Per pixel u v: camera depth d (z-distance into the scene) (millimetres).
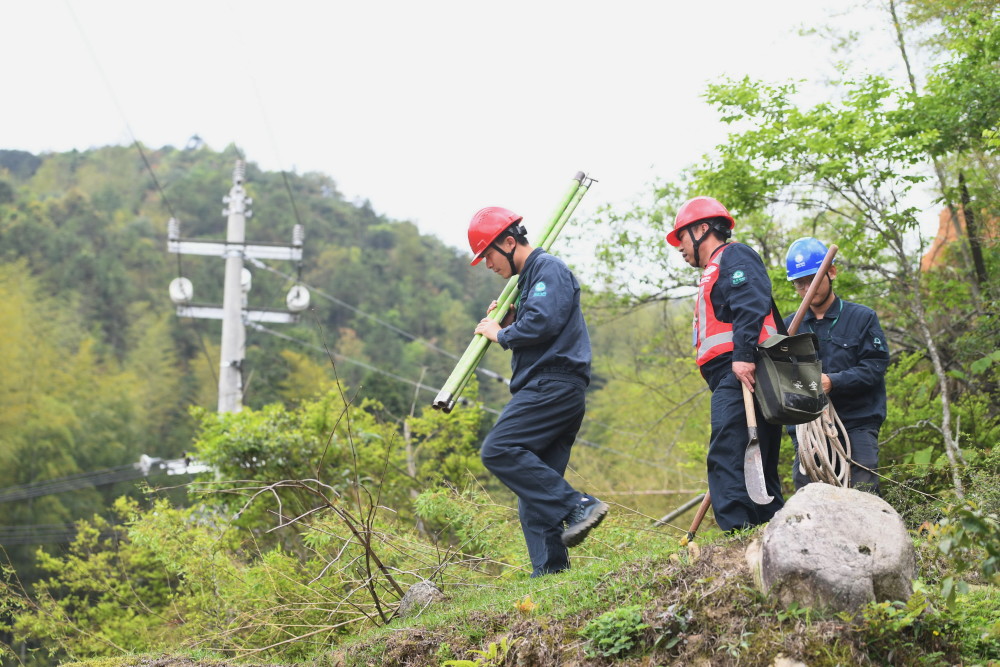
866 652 3846
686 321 15688
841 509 4117
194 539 9883
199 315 21984
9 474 30844
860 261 10828
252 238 66125
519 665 4445
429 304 57125
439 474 13875
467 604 5688
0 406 30797
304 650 7426
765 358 4836
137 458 36625
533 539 5945
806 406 4734
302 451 12867
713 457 5199
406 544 8047
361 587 7215
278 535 11953
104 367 46750
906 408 9625
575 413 5855
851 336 6457
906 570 3988
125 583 12008
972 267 10734
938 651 3971
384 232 69875
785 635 3926
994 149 9531
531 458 5738
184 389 47906
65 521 30281
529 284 5941
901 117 10477
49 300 47625
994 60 10352
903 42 11734
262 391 37031
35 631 10805
